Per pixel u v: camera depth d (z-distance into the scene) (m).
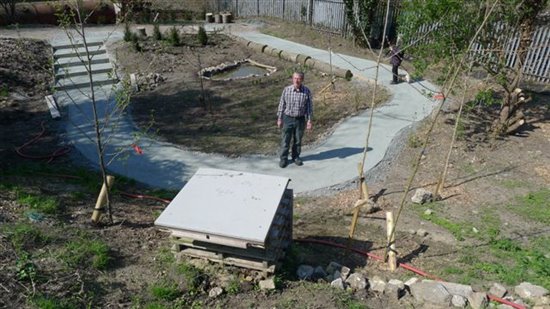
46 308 4.29
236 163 9.52
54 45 17.06
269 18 24.47
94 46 17.36
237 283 5.08
